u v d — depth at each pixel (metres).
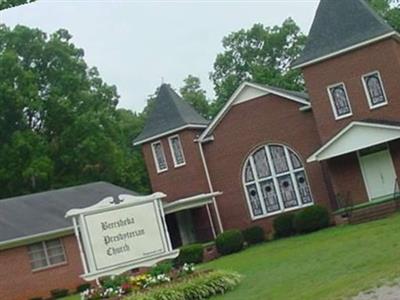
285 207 37.56
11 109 51.34
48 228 33.03
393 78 33.19
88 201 37.34
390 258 15.92
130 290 16.92
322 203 36.50
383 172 33.78
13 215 34.22
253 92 38.25
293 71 56.94
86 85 56.09
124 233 17.91
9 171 50.03
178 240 39.69
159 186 40.19
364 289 12.45
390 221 26.80
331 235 27.83
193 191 39.41
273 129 37.81
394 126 32.19
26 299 31.48
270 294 14.80
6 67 51.78
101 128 54.47
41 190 50.44
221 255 33.50
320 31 34.66
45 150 51.25
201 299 16.38
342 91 34.16
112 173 53.84
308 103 36.66
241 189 38.56
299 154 37.19
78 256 33.81
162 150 40.22
